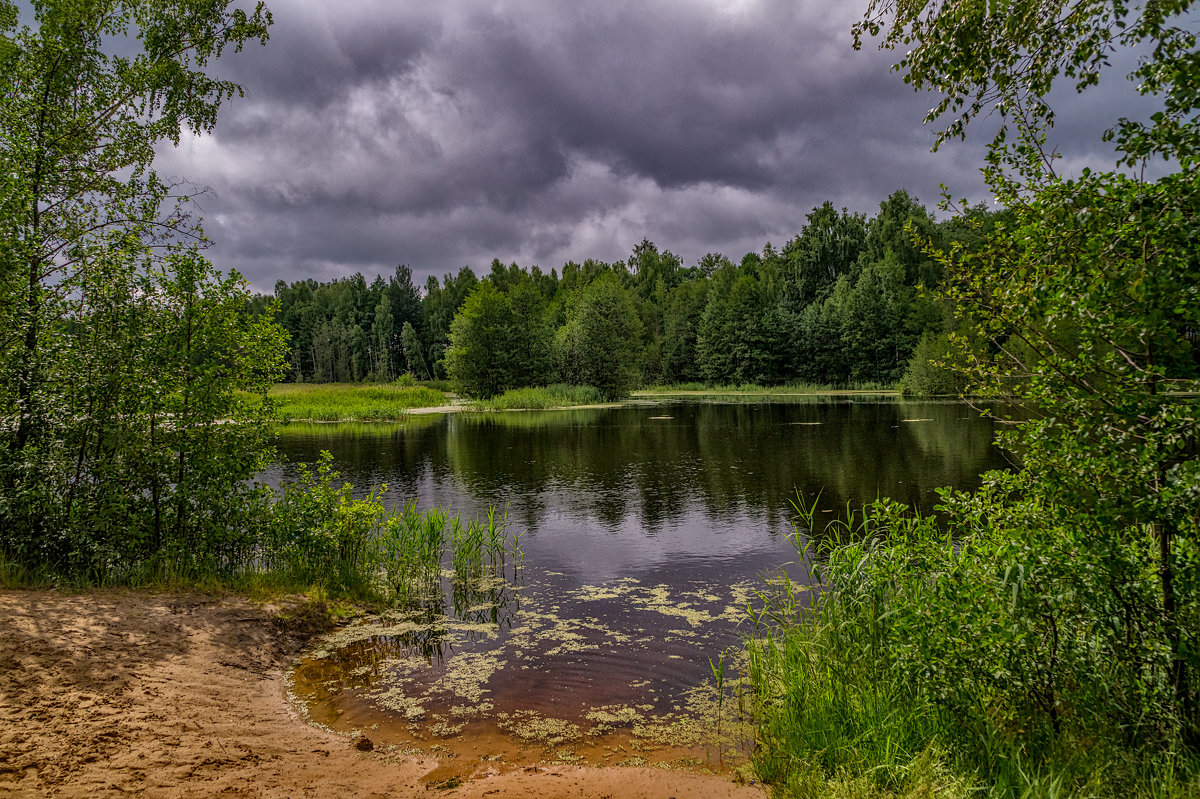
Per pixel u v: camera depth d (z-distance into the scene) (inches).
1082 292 150.9
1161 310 138.3
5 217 306.7
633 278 4244.6
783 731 180.9
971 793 141.2
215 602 270.8
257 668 227.0
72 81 384.8
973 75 196.5
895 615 204.7
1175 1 144.9
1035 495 171.6
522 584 337.4
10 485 290.4
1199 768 137.9
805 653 219.9
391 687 223.3
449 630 276.8
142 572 287.9
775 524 452.8
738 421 1215.6
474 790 157.6
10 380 295.0
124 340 307.0
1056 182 163.2
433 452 845.2
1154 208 142.3
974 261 183.3
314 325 3833.7
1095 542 154.2
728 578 342.0
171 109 472.7
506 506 518.3
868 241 2755.9
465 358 2101.4
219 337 330.0
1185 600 151.2
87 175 362.3
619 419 1323.8
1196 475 133.2
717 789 161.2
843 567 247.1
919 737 163.9
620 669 238.2
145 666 202.1
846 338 2390.5
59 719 159.6
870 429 1023.0
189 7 476.4
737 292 2613.2
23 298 305.1
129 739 156.5
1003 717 163.3
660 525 455.5
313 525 342.0
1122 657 157.9
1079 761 144.9
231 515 327.9
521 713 205.5
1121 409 145.3
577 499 542.9
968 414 1267.2
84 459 303.3
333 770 162.4
